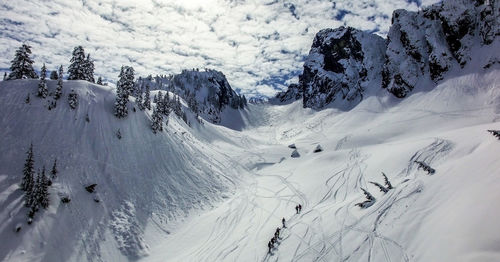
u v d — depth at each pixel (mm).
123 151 52812
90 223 39062
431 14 132750
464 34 115375
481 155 27078
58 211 37875
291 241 30219
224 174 68188
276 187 57938
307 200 46156
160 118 64750
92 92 60125
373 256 21969
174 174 56562
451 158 37531
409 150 44562
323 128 138375
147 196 48125
